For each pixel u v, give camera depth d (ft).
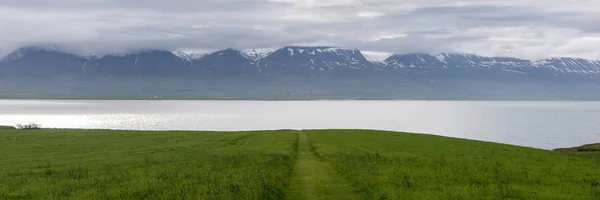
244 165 120.26
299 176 109.09
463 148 207.62
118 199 75.56
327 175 110.63
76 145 226.99
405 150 199.82
